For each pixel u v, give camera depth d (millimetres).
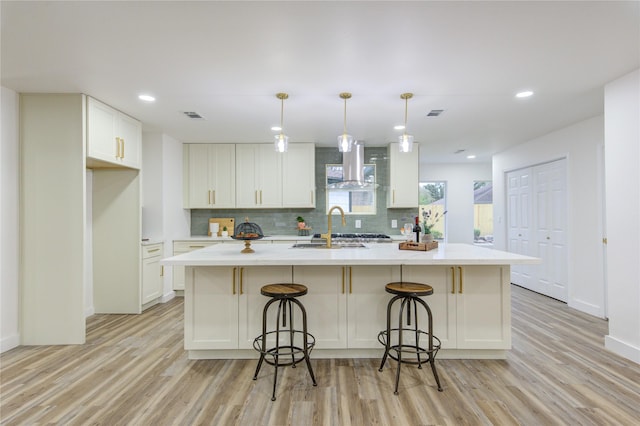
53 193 3039
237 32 2051
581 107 3484
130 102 3287
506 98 3199
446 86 2895
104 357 2781
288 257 2516
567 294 4352
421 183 7438
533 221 5059
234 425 1882
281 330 2578
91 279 4004
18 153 3010
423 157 6465
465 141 5051
